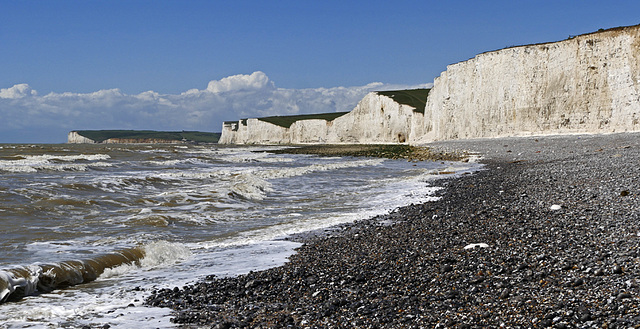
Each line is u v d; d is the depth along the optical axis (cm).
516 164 3130
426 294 727
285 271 923
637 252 809
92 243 1184
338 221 1528
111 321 668
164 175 2927
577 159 2822
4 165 3475
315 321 643
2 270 819
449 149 5328
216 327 625
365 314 655
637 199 1338
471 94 7331
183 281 890
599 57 5312
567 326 556
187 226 1469
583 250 871
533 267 805
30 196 1870
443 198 1900
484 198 1752
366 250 1063
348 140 12719
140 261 1020
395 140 11162
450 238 1107
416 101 11538
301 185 2611
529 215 1300
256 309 710
